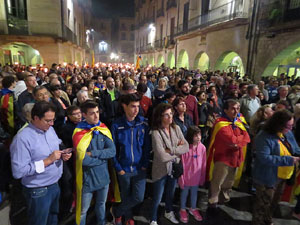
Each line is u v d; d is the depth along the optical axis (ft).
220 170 9.91
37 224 7.24
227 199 11.00
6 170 7.59
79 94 13.19
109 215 10.10
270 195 8.85
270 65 36.17
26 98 12.28
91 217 9.92
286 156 8.07
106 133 8.07
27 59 68.49
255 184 9.16
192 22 65.36
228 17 46.70
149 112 14.03
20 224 9.37
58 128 10.29
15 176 6.38
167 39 86.02
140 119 8.75
